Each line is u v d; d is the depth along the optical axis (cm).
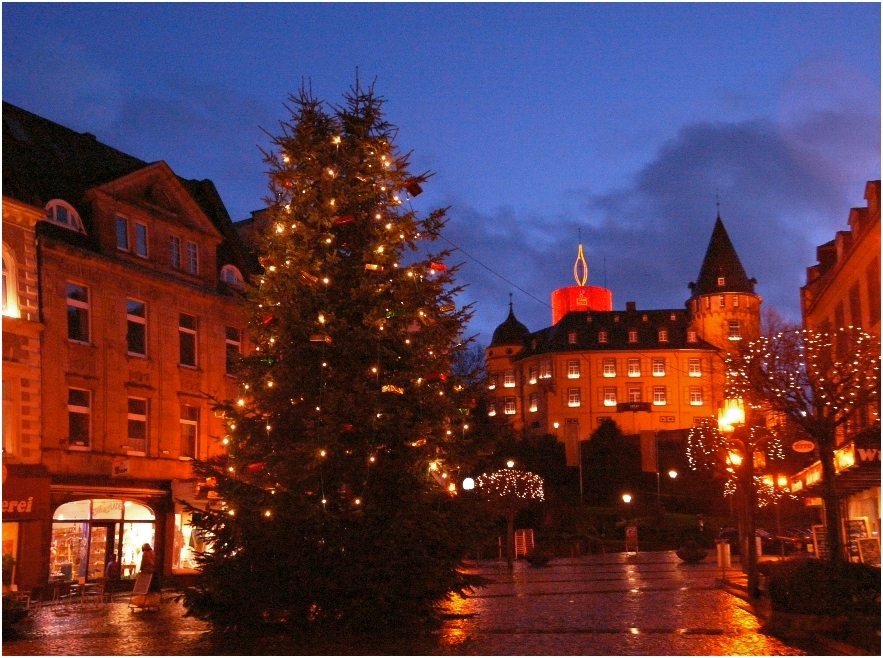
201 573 1750
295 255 1920
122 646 1583
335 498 1812
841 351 2462
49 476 2827
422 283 1972
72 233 3127
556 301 13525
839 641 1483
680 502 8612
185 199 3638
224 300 3734
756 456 2717
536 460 8900
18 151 3102
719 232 11919
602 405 11450
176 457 3425
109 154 3650
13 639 1723
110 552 3122
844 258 3250
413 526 1723
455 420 1964
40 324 2880
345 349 1852
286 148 2006
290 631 1722
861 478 2689
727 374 2525
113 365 3177
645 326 11719
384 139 2036
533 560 4678
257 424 1911
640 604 2281
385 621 1725
